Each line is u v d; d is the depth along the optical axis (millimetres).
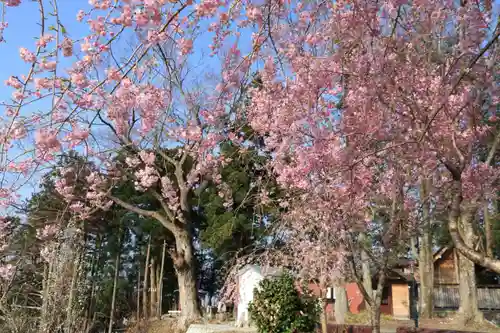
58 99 4496
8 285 14180
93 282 21000
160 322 22484
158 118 7715
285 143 7383
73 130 4973
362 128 5828
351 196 6844
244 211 23391
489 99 5805
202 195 24734
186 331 19453
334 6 5914
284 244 11578
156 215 20719
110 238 28719
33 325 13727
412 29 5438
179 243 20922
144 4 4258
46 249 15375
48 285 13789
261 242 13297
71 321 13469
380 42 5391
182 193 20234
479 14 4926
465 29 5020
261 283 11570
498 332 16703
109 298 25359
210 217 24406
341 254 7965
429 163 6250
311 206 8531
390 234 7012
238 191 20156
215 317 20969
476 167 6449
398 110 5664
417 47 5461
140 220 28109
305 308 11055
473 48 5059
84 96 4602
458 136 5504
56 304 13500
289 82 7020
